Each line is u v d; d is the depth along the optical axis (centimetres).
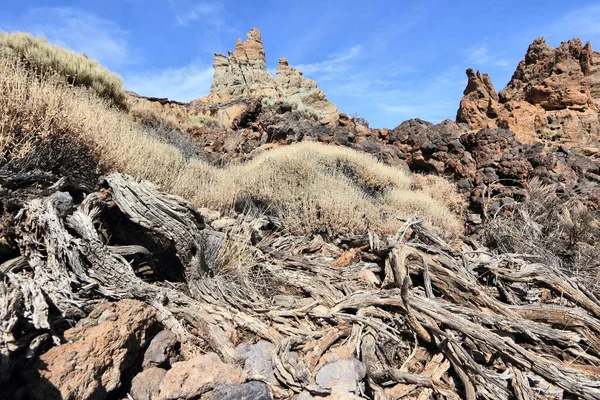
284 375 212
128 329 204
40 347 179
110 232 303
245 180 672
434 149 1179
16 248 233
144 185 297
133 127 775
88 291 228
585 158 1130
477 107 4141
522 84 4144
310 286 338
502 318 277
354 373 218
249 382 198
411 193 845
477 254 497
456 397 217
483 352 260
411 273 378
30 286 193
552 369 224
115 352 190
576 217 688
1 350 157
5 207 236
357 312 294
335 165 934
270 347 241
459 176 1049
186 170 617
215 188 568
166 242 303
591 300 359
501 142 1058
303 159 843
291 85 6756
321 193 619
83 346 179
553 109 3756
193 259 298
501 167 969
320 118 1947
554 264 519
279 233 491
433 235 475
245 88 6412
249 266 342
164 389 185
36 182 272
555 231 644
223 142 1362
